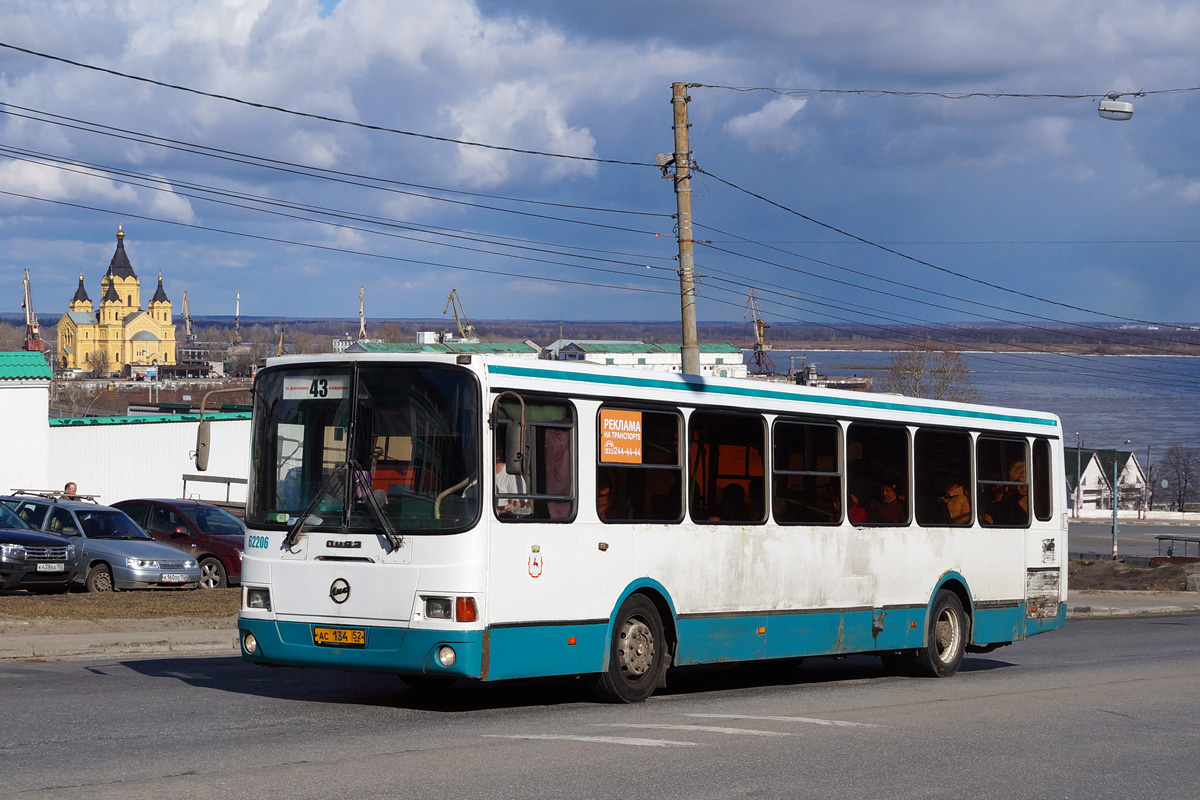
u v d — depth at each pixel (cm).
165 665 1443
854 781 821
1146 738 1048
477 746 903
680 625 1212
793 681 1488
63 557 2258
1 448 3925
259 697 1164
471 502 1031
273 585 1082
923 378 9569
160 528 2627
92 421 4262
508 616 1045
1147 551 8694
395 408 1062
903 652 1562
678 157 2636
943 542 1566
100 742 901
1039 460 1756
